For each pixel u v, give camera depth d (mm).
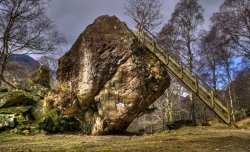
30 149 10445
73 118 19625
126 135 17906
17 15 26656
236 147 10352
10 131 17234
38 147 11172
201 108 45500
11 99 19344
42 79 25266
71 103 18969
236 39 34688
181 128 20969
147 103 18781
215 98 19188
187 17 34750
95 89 18031
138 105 17938
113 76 18156
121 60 18281
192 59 34438
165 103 35094
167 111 35375
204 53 37562
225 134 14898
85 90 18156
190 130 18672
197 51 34156
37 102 20359
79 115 19047
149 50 19922
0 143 13125
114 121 17625
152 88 18453
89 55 18500
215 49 37875
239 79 49875
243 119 27297
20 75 31797
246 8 33812
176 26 34781
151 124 39969
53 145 11820
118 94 17781
